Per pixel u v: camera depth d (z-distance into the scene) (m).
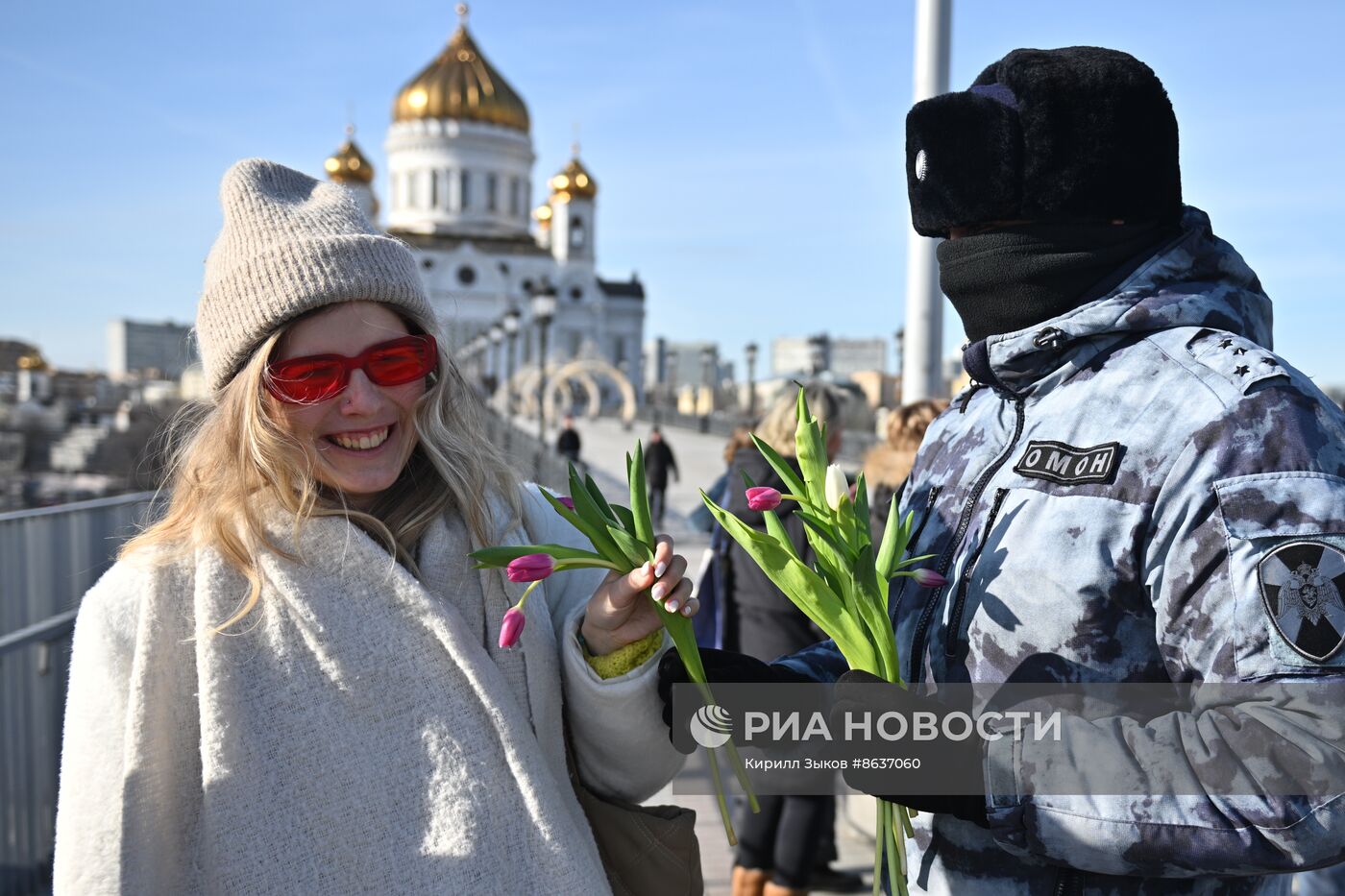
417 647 1.55
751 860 3.62
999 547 1.51
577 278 96.81
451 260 92.44
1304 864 1.20
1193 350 1.45
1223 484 1.32
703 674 1.60
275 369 1.54
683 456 31.16
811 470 1.59
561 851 1.51
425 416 1.66
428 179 96.75
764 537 1.51
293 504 1.56
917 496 1.80
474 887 1.49
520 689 1.64
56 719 4.56
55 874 1.49
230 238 1.61
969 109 1.54
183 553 1.58
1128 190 1.51
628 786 1.76
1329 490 1.29
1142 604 1.42
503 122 97.56
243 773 1.49
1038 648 1.45
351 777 1.50
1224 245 1.60
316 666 1.53
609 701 1.63
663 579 1.54
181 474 1.64
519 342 93.88
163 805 1.51
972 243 1.59
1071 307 1.55
